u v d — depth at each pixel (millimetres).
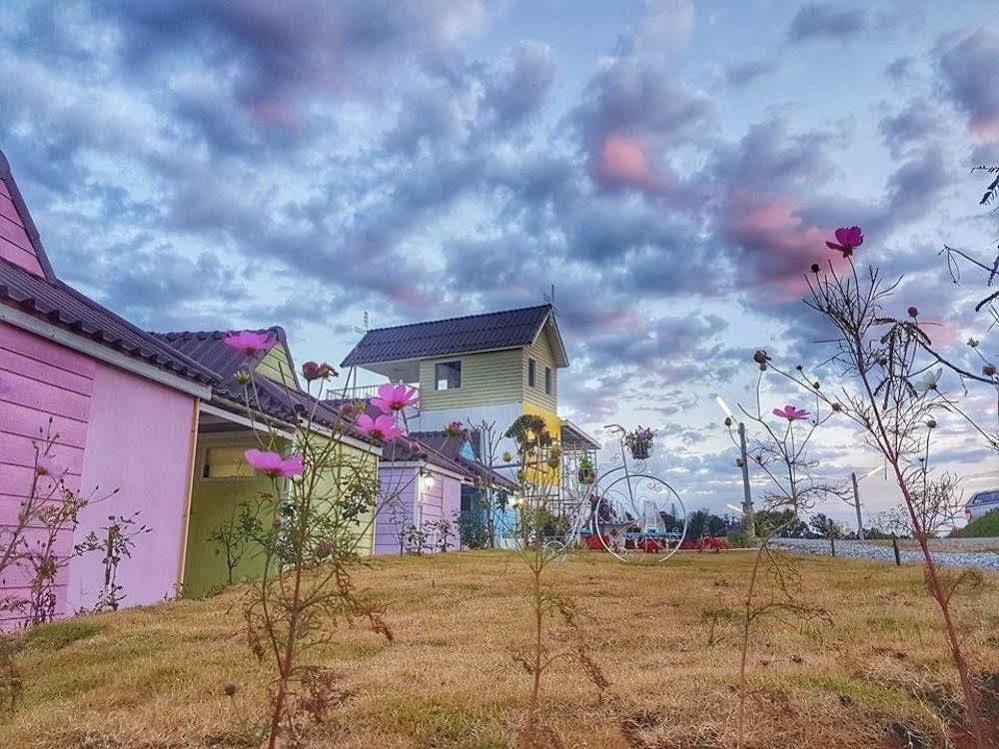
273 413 8219
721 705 2502
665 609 5066
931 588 1866
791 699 2559
